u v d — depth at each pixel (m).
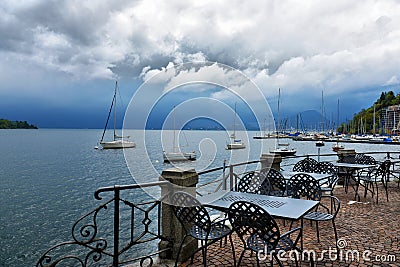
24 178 25.31
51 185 22.27
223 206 3.05
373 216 4.84
